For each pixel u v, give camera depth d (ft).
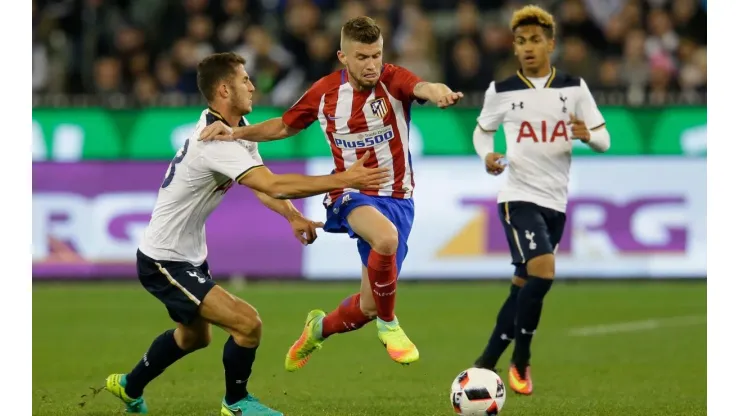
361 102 74.28
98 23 176.45
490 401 70.59
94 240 152.97
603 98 150.30
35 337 115.65
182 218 71.31
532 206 87.56
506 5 181.16
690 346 108.78
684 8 174.19
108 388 76.38
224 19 171.94
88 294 147.33
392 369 97.50
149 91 164.14
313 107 75.20
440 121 151.12
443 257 151.23
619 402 81.00
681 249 149.69
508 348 110.42
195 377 93.56
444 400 82.33
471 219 150.61
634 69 163.63
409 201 77.46
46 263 153.07
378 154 75.61
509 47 165.58
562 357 103.24
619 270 150.20
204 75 71.77
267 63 163.73
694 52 167.63
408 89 73.26
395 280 73.46
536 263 83.97
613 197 150.10
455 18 187.21
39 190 152.97
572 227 150.61
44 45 174.09
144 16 182.29
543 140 88.12
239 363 70.69
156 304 139.13
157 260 71.31
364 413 76.79
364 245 76.13
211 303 69.77
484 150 90.68
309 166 150.30
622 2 179.93
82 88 173.37
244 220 153.17
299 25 167.12
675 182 149.28
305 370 97.04
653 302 136.77
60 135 152.97
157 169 152.35
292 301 138.62
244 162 68.69
